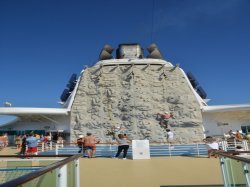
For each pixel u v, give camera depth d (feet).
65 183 18.16
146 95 93.66
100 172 35.45
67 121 98.37
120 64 98.37
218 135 95.66
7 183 8.43
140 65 98.22
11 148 78.23
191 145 60.34
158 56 104.27
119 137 49.37
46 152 59.52
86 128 91.30
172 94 94.32
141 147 49.01
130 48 106.83
